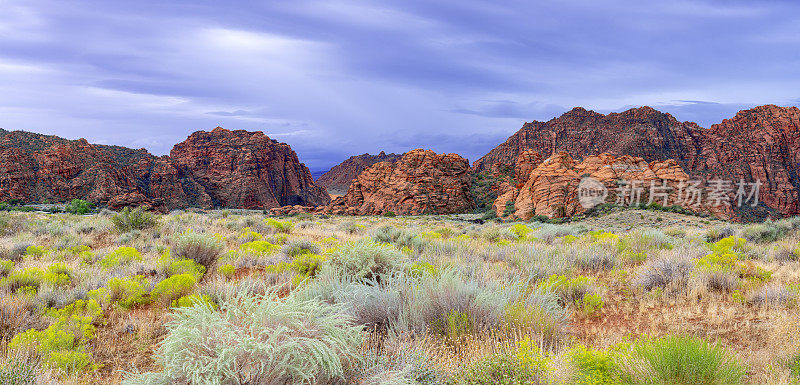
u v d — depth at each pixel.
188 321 3.24
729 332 5.43
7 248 12.30
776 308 6.15
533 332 4.91
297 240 13.11
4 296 6.80
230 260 11.09
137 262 10.35
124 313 6.75
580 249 12.00
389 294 5.66
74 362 4.52
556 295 6.95
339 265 8.16
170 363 3.01
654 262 8.95
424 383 3.66
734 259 9.00
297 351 3.12
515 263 10.72
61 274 8.69
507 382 3.49
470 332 4.91
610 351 4.02
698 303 6.82
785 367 4.06
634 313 6.50
